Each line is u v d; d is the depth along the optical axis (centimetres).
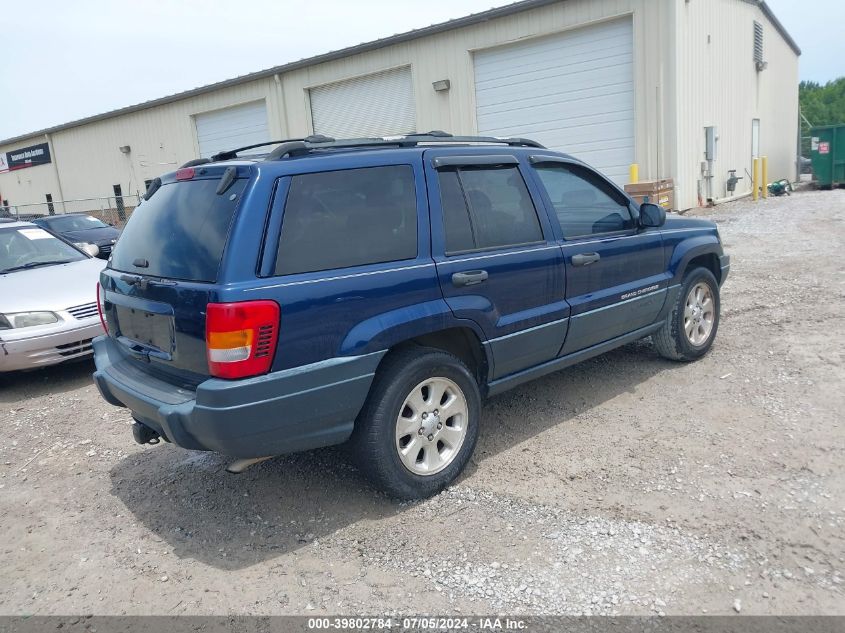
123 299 381
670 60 1405
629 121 1498
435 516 359
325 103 2045
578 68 1552
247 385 308
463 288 382
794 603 274
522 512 356
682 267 531
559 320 438
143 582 323
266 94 2155
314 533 353
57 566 343
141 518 386
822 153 2291
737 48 1856
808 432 418
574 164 477
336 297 332
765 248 1102
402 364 360
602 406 489
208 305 310
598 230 477
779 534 318
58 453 491
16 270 735
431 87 1792
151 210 389
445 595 295
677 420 454
